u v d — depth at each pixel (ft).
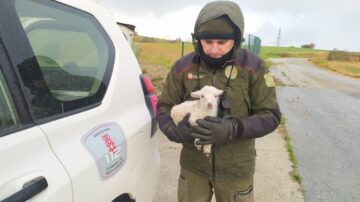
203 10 6.76
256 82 7.04
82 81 6.35
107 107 6.75
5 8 4.90
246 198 7.83
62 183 4.95
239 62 6.97
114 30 8.13
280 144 20.07
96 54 7.09
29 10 5.49
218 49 6.65
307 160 18.03
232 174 7.54
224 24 6.49
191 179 8.02
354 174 16.38
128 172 6.96
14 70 4.78
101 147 6.05
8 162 4.33
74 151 5.43
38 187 4.52
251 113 7.42
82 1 7.25
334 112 34.01
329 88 59.52
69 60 6.32
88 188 5.54
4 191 4.15
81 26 6.91
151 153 8.52
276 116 7.18
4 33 4.76
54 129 5.18
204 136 6.49
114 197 6.37
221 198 8.14
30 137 4.73
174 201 12.57
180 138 6.95
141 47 68.90
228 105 6.92
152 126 8.58
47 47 5.80
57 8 6.27
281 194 13.52
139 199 7.62
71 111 5.75
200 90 6.89
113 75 7.34
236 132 6.65
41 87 5.24
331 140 22.50
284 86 58.39
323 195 13.82
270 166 16.33
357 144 21.85
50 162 4.93
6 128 4.49
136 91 8.18
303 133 23.98
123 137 6.82
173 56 68.85
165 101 7.75
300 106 36.91
